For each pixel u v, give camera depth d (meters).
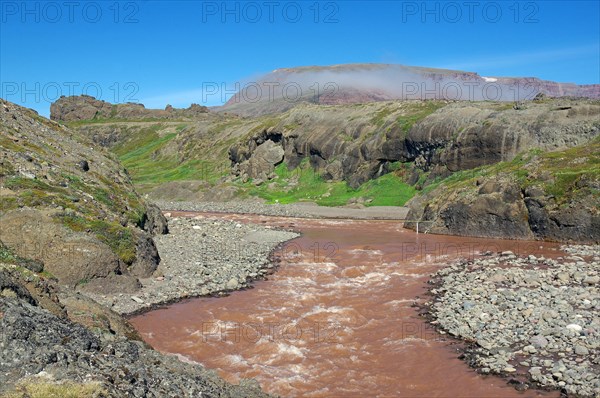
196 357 20.81
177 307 27.05
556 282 27.88
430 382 18.23
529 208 44.44
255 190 89.69
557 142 59.06
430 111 82.56
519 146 61.84
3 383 11.05
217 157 125.44
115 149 178.38
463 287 28.56
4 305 13.63
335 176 86.75
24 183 33.38
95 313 18.66
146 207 45.28
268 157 98.38
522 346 20.08
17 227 28.38
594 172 42.31
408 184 75.50
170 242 42.19
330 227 56.53
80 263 27.94
